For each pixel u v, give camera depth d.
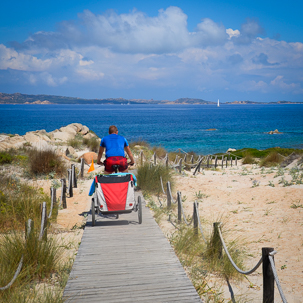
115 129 7.58
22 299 3.65
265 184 11.44
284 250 5.61
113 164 7.02
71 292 3.85
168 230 6.95
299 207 8.15
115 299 3.70
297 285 4.33
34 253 4.61
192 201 9.89
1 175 10.72
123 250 5.24
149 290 3.91
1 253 4.54
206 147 41.53
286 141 47.66
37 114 153.12
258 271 4.91
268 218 7.58
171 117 128.00
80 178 13.09
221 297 4.07
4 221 6.62
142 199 9.37
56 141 22.25
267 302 3.46
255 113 172.62
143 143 24.06
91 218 7.28
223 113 175.00
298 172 12.62
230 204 9.32
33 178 12.01
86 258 4.91
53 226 7.02
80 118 116.06
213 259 5.02
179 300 3.68
